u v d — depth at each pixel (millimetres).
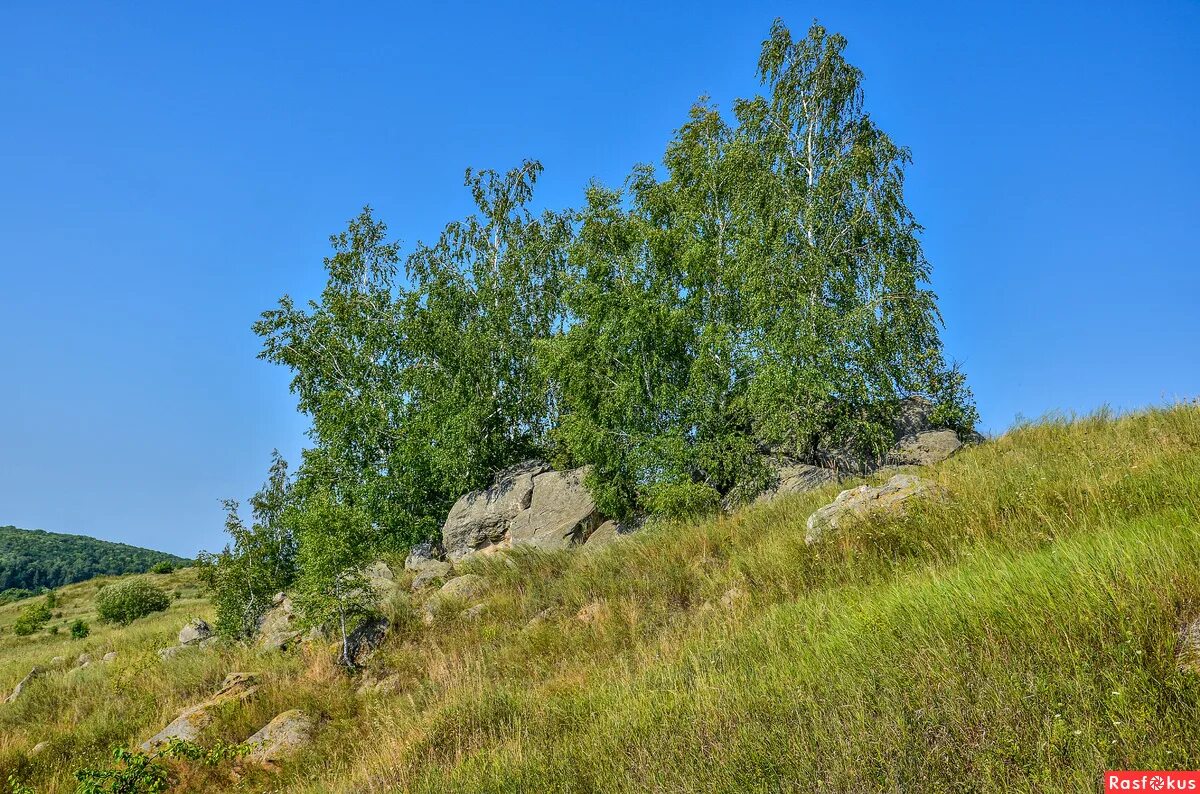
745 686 6336
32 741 13031
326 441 26812
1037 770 3682
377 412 26859
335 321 28156
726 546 13500
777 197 20938
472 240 29062
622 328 20531
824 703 5285
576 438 20797
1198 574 4855
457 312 27266
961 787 3777
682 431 19938
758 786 4469
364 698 11859
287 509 21828
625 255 21984
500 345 26625
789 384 18234
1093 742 3713
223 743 10789
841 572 9719
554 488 22812
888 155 21188
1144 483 8477
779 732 5062
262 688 12859
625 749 5922
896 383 19828
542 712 7902
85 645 25703
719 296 21250
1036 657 4770
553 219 29875
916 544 9680
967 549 8414
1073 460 11008
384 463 26797
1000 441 17188
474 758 6895
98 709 14062
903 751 4188
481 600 15398
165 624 26672
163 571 67875
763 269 19781
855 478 16172
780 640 7539
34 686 16484
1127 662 4328
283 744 10523
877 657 5746
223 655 16516
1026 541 8180
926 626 5930
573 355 21656
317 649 14500
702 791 4695
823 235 20922
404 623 14844
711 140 24703
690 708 6211
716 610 10305
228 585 18781
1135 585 4992
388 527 25688
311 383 28016
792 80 22578
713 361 19844
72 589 61844
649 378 20953
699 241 21781
